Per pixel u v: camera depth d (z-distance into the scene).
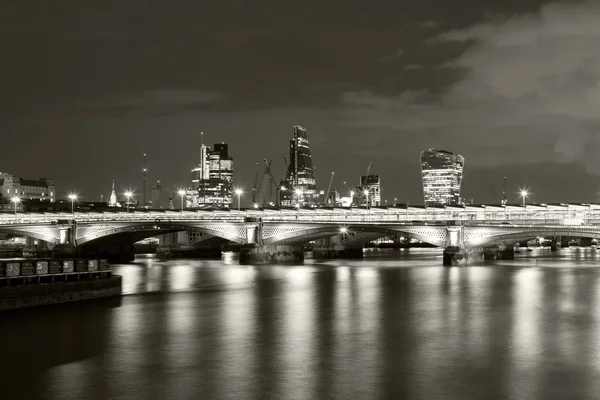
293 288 116.00
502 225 186.00
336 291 109.75
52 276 88.62
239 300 96.12
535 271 159.00
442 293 105.31
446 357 54.50
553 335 64.62
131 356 55.12
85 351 57.22
